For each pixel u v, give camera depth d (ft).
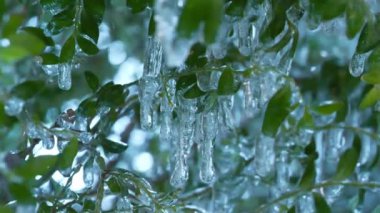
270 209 3.26
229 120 3.06
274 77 2.90
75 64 3.10
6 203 2.81
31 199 2.56
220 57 2.99
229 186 3.50
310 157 3.31
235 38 3.19
